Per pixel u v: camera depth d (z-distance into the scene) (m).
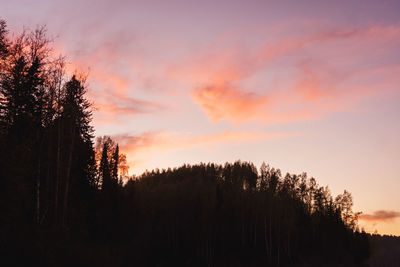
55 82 27.95
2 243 19.02
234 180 141.88
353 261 90.56
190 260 74.12
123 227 64.06
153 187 132.12
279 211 90.50
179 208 91.06
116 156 62.84
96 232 50.38
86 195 48.81
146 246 70.31
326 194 112.12
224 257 76.25
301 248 88.31
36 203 25.05
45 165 29.39
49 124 27.86
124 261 48.88
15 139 24.64
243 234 82.50
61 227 27.23
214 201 92.31
